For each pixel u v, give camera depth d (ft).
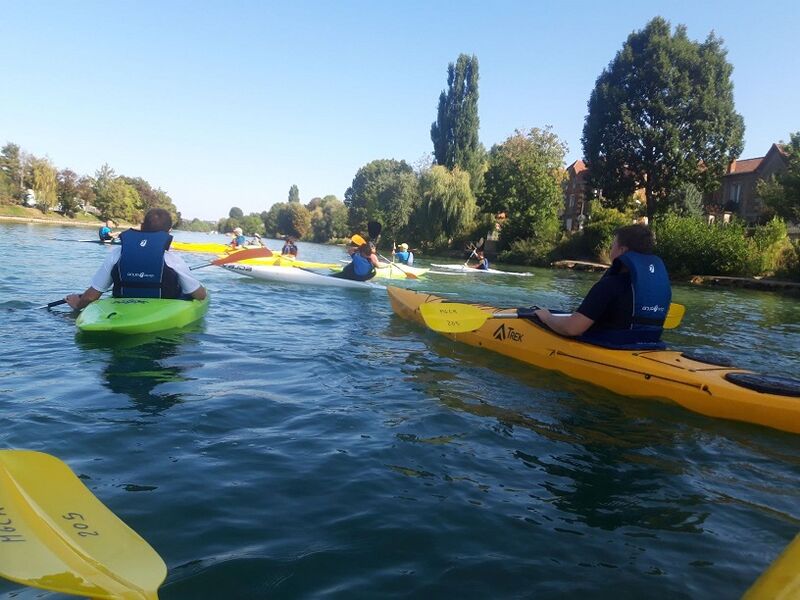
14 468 6.68
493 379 16.61
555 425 13.24
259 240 71.05
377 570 7.41
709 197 130.31
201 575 7.06
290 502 9.02
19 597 6.52
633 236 16.79
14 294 26.50
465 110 185.98
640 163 117.39
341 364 17.51
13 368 15.05
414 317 25.12
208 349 18.38
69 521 6.03
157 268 21.42
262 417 12.64
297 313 26.66
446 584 7.21
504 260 123.75
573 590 7.23
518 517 9.00
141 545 5.89
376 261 39.78
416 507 9.10
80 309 21.52
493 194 134.31
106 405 12.73
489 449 11.66
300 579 7.13
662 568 7.83
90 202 228.84
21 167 203.21
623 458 11.59
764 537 8.79
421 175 165.68
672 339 26.43
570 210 163.63
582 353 16.94
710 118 113.29
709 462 11.61
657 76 113.29
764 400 13.57
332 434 11.92
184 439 11.19
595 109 120.78
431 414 13.48
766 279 78.18
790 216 92.17
